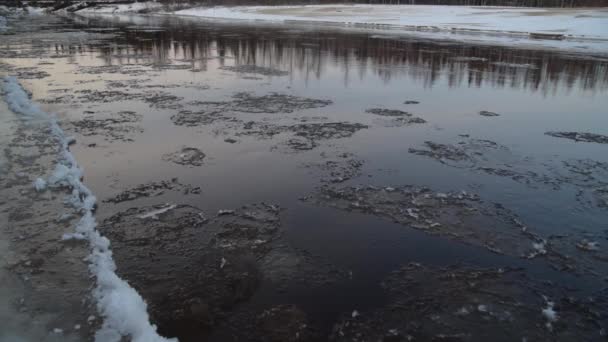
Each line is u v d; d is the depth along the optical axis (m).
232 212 5.03
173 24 36.78
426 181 6.02
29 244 4.15
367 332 3.29
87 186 5.59
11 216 4.63
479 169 6.49
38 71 13.72
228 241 4.44
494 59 17.86
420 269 4.07
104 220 4.77
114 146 7.05
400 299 3.67
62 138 7.04
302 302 3.59
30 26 33.56
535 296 3.74
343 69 15.27
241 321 3.35
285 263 4.10
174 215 4.92
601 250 4.45
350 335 3.26
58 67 14.62
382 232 4.70
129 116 8.74
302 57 17.88
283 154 6.92
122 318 3.23
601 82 13.52
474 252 4.37
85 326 3.14
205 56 17.89
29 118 8.05
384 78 13.73
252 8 61.12
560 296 3.74
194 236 4.51
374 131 8.21
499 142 7.70
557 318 3.48
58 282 3.63
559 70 15.45
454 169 6.47
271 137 7.71
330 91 11.69
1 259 3.90
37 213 4.71
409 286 3.83
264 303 3.55
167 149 6.98
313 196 5.50
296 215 5.02
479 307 3.59
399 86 12.55
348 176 6.13
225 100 10.32
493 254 4.34
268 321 3.36
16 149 6.48
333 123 8.64
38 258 3.95
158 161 6.48
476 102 10.75
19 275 3.69
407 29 31.66
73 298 3.44
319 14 47.94
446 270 4.07
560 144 7.67
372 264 4.13
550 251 4.41
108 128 7.95
